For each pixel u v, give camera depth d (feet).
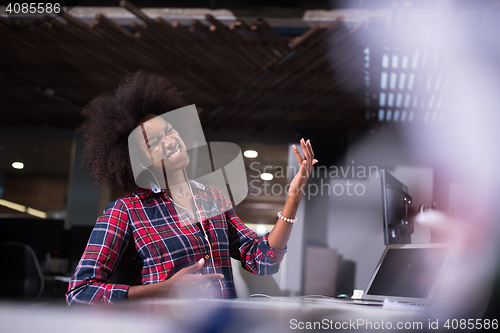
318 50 14.16
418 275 4.16
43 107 20.27
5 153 27.37
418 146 19.69
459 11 11.72
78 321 0.84
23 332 0.75
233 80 16.74
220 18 14.43
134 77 4.67
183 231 3.75
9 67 16.42
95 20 12.84
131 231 3.68
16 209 31.04
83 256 3.43
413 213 5.88
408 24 12.39
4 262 12.76
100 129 4.39
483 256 2.73
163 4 14.32
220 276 3.10
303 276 18.38
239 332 1.24
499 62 13.55
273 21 14.43
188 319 1.12
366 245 18.30
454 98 16.08
